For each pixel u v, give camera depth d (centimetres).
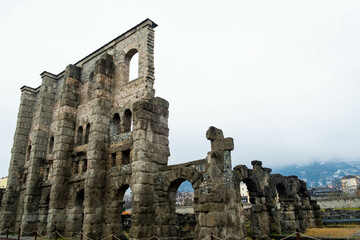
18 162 4100
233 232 1911
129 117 2855
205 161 2084
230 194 2014
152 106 2589
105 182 2695
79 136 3284
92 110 2888
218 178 1989
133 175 2361
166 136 2659
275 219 2650
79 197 2998
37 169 3584
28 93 4447
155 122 2581
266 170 2806
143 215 2233
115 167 2659
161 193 2328
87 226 2469
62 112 3316
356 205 5919
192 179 2094
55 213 2930
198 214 1933
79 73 3562
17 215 3766
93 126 2791
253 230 2514
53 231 2866
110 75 3061
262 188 2641
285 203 2914
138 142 2405
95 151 2698
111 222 2495
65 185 3081
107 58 3103
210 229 1814
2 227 3706
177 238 2278
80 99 3481
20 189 3944
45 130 3803
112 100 2995
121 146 2666
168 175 2316
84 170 3062
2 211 3831
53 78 4062
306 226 3189
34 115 4300
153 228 2269
